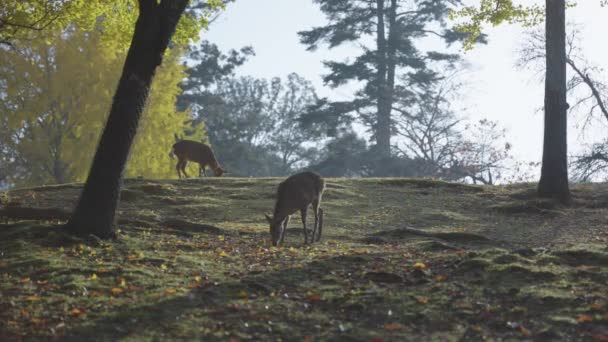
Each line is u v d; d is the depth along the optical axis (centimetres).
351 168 5397
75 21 1891
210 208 2041
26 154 3816
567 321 885
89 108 3778
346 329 877
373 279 1090
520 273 1075
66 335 839
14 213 1697
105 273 1103
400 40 5434
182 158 2998
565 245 1561
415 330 878
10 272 1108
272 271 1142
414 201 2209
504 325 885
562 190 2141
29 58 3719
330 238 1653
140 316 905
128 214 1878
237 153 6619
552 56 2158
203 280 1095
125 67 1390
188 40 1811
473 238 1636
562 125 2158
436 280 1071
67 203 2019
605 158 3294
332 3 5622
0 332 841
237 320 900
